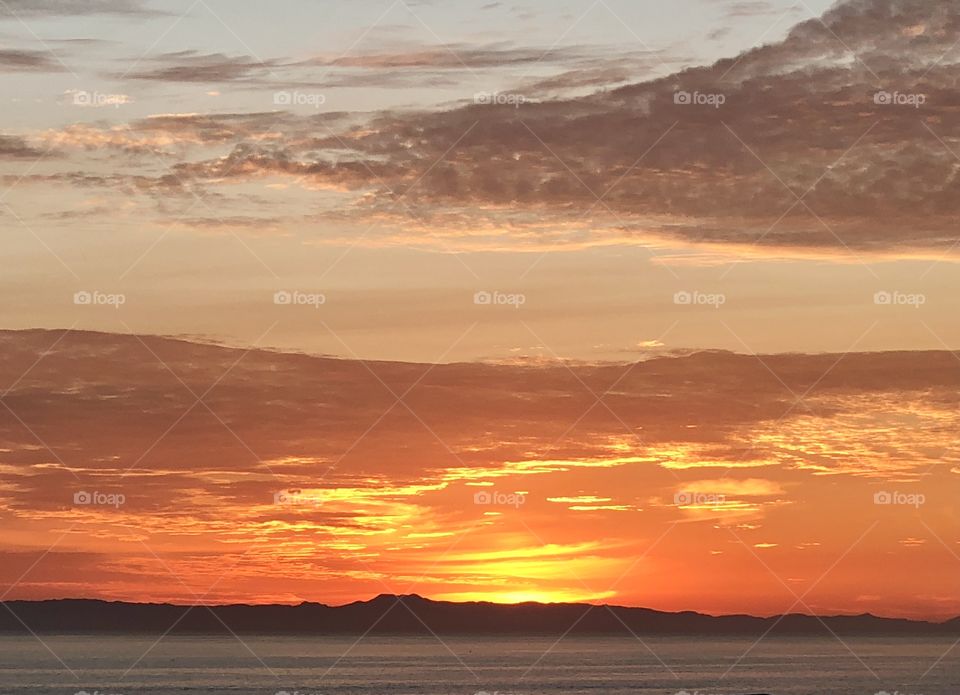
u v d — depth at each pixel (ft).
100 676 364.38
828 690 313.53
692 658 490.49
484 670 399.65
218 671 394.52
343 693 294.25
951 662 455.22
